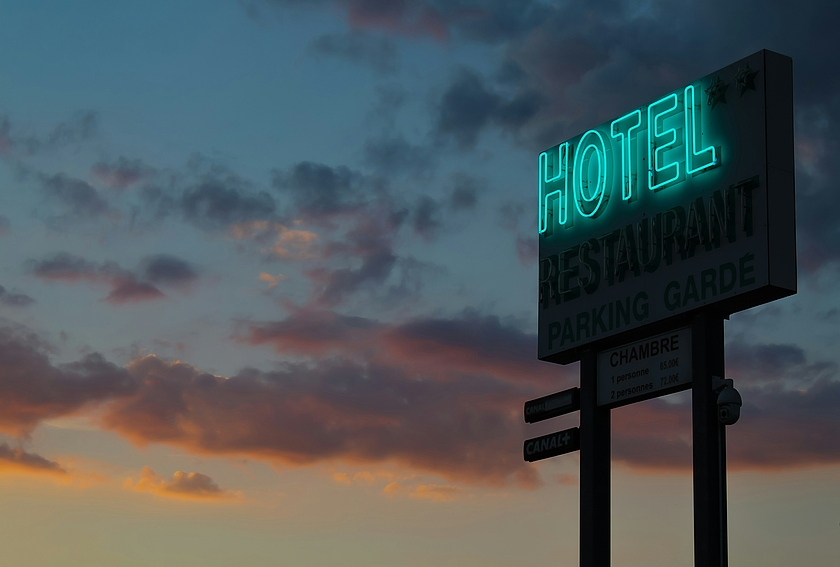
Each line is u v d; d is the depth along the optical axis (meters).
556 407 43.34
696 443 37.88
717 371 38.62
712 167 39.50
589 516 41.28
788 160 38.38
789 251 37.75
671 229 40.44
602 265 42.81
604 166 43.50
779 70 38.88
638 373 40.94
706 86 40.28
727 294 38.19
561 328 43.84
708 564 36.50
